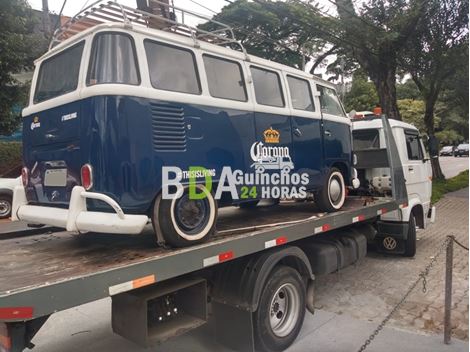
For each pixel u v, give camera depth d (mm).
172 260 2959
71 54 3510
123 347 4023
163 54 3438
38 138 3650
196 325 3293
